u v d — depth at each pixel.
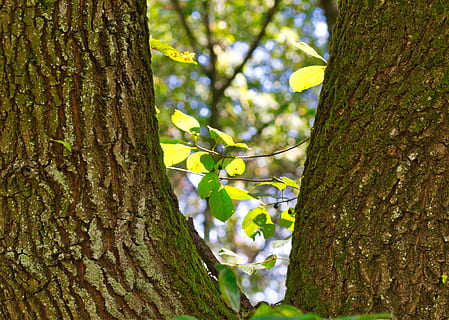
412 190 2.34
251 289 9.75
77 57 2.38
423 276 2.32
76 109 2.38
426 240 2.32
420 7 2.39
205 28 11.47
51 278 2.34
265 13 11.48
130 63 2.45
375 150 2.38
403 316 2.31
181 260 2.49
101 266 2.38
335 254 2.39
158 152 2.54
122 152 2.43
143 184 2.46
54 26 2.37
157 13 11.21
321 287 2.39
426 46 2.37
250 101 10.98
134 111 2.46
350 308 2.35
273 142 11.16
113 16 2.43
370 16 2.45
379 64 2.41
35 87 2.36
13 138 2.35
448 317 2.30
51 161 2.36
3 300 2.33
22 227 2.34
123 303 2.38
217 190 2.76
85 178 2.38
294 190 3.15
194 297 2.48
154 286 2.42
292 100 11.70
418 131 2.35
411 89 2.36
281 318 1.88
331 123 2.46
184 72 11.71
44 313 2.33
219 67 11.27
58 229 2.36
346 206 2.40
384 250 2.35
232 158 2.82
